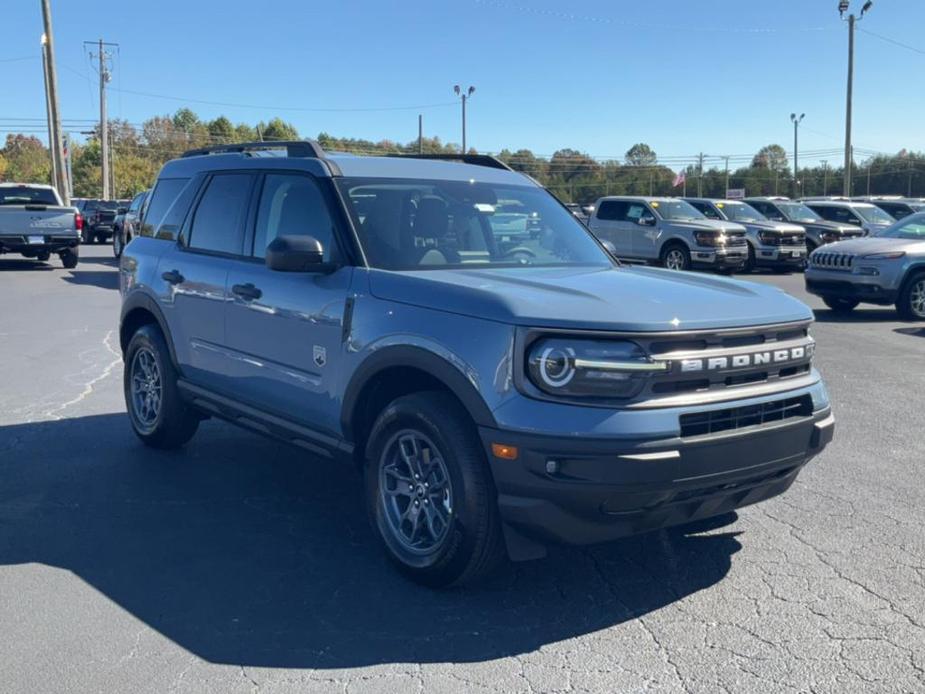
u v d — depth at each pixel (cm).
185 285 618
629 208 2327
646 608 425
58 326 1316
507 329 398
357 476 626
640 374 385
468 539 412
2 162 9894
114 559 479
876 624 409
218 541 505
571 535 399
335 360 482
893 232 1595
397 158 574
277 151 618
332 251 500
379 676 362
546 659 377
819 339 1243
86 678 360
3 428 743
